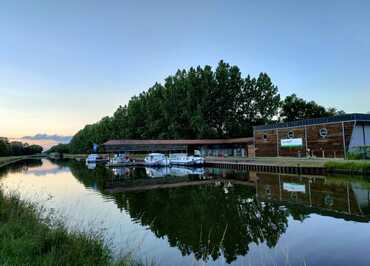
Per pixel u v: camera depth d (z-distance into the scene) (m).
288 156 38.38
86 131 123.62
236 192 21.50
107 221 13.55
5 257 5.93
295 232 11.43
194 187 25.22
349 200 16.86
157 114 77.50
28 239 7.06
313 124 34.84
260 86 71.00
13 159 94.12
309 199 17.69
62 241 7.50
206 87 67.50
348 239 10.39
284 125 39.06
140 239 10.95
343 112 67.19
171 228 12.46
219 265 8.74
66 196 20.73
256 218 13.74
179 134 68.25
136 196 21.12
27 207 10.93
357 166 25.33
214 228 12.38
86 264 6.37
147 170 44.62
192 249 10.06
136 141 55.91
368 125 32.09
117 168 50.44
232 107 70.06
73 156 123.69
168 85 75.06
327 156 33.06
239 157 49.62
